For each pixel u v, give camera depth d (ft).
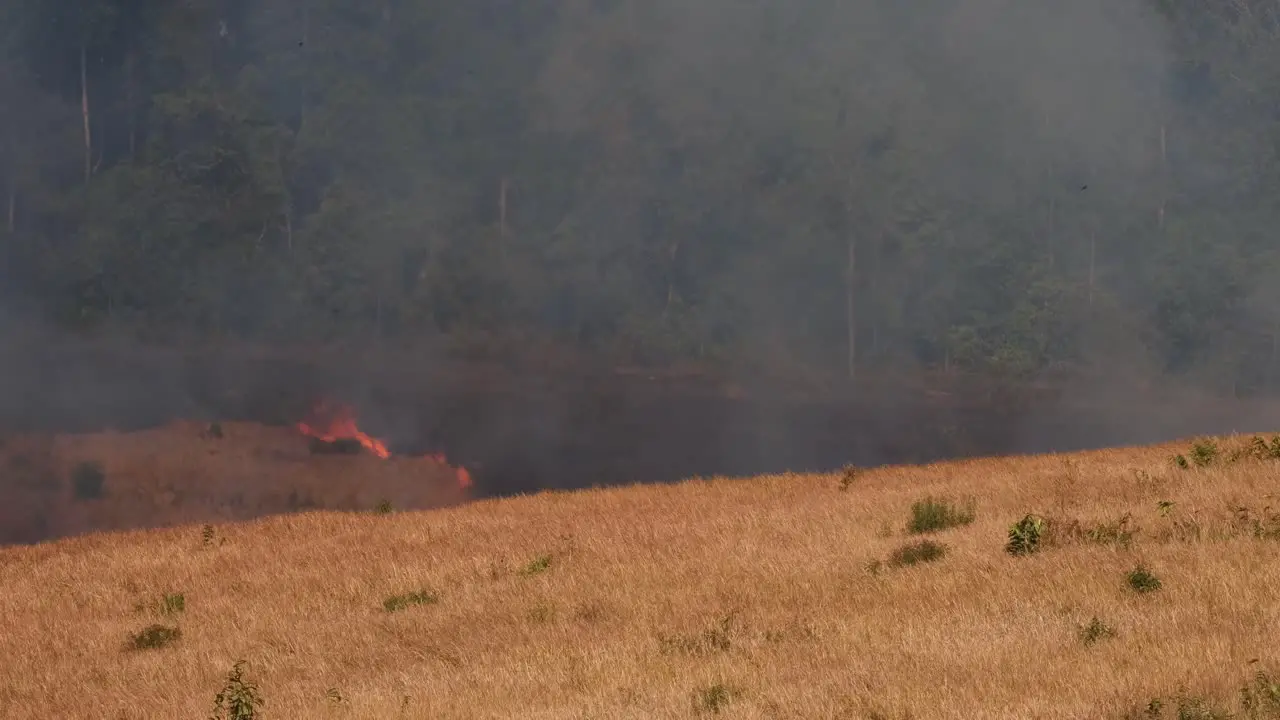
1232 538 167.53
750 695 126.93
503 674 148.56
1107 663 120.88
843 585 174.81
